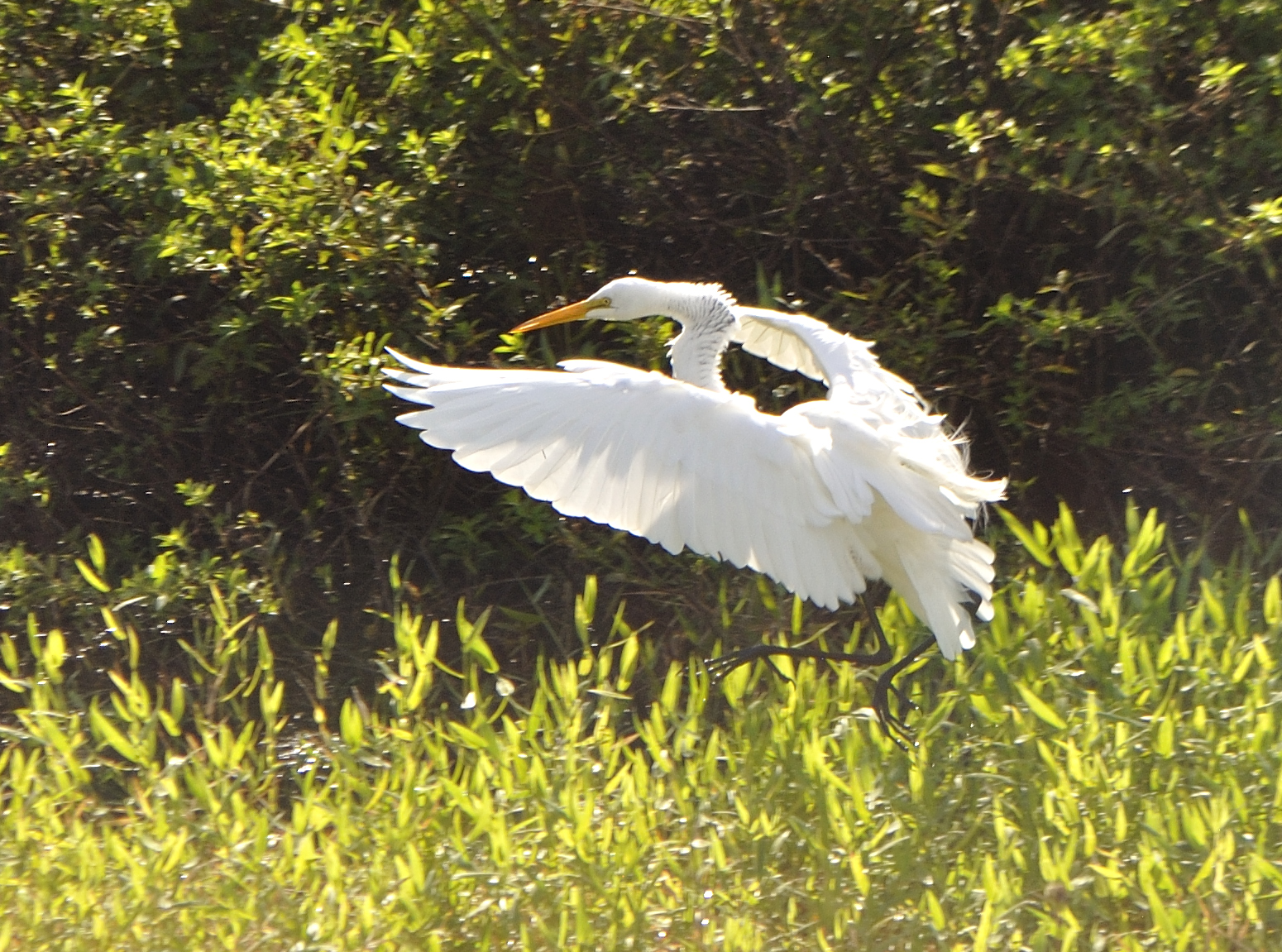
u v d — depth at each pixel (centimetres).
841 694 900
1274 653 877
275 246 1045
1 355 1199
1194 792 780
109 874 778
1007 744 819
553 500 652
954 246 1142
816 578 688
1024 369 1096
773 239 1171
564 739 844
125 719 871
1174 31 1024
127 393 1173
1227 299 1133
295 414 1174
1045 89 1029
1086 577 904
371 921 720
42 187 1098
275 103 1065
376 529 1153
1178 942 663
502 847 750
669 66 1146
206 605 1063
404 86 1112
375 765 846
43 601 1057
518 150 1152
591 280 1171
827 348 833
